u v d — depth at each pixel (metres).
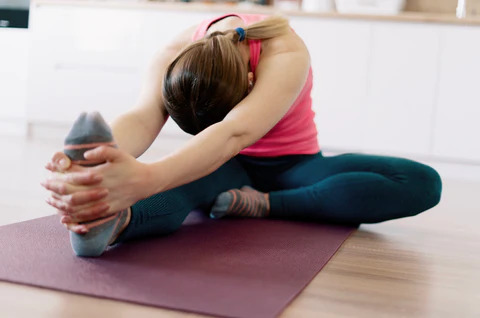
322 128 3.66
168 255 1.19
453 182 3.23
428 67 3.49
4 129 4.29
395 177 1.63
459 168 3.54
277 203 1.70
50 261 1.09
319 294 1.02
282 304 0.93
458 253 1.48
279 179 1.75
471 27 3.42
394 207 1.63
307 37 3.62
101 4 3.92
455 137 3.50
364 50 3.56
